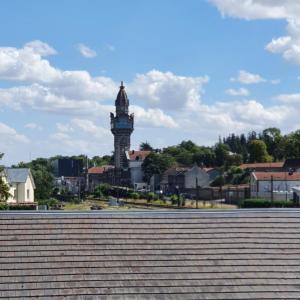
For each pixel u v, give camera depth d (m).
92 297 20.27
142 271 21.75
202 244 23.41
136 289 20.80
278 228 24.64
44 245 22.69
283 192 108.75
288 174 119.00
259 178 117.31
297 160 149.62
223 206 108.50
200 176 167.62
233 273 22.00
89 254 22.41
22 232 23.20
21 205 77.56
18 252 22.22
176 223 24.38
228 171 166.88
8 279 20.94
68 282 20.97
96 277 21.30
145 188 192.88
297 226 24.80
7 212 24.20
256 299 20.75
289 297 20.95
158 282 21.25
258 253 23.20
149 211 24.92
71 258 22.12
